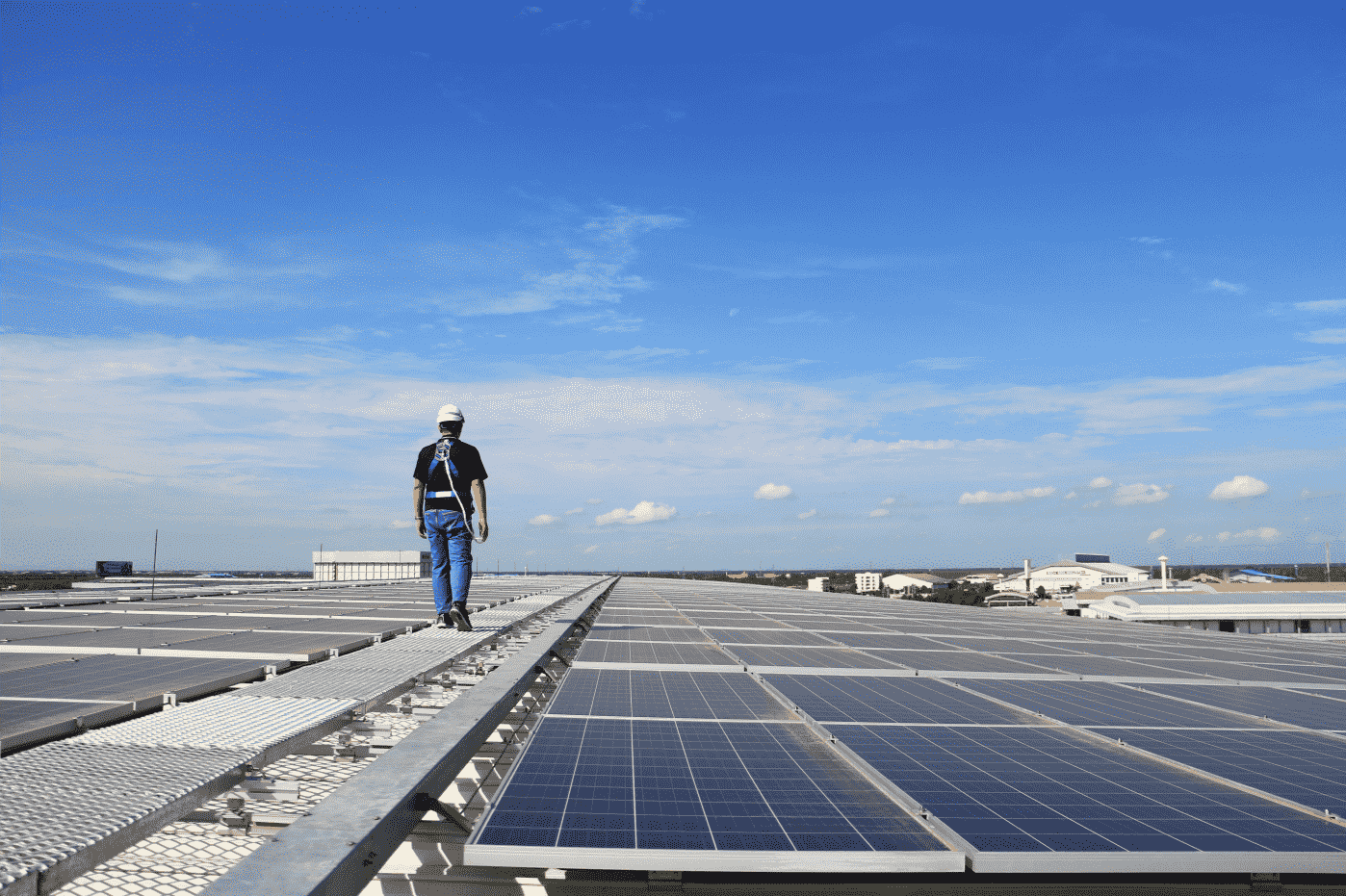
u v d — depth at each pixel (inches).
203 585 1166.3
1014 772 174.1
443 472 380.5
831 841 129.9
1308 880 151.1
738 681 291.7
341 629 401.4
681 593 1328.7
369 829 117.3
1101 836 134.8
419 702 231.9
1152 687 308.3
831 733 205.5
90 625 435.8
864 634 519.2
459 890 167.0
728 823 137.3
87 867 97.3
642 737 197.6
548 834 128.7
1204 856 125.7
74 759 139.3
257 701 196.7
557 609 596.1
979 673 334.3
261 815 133.4
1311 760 188.1
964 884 150.1
